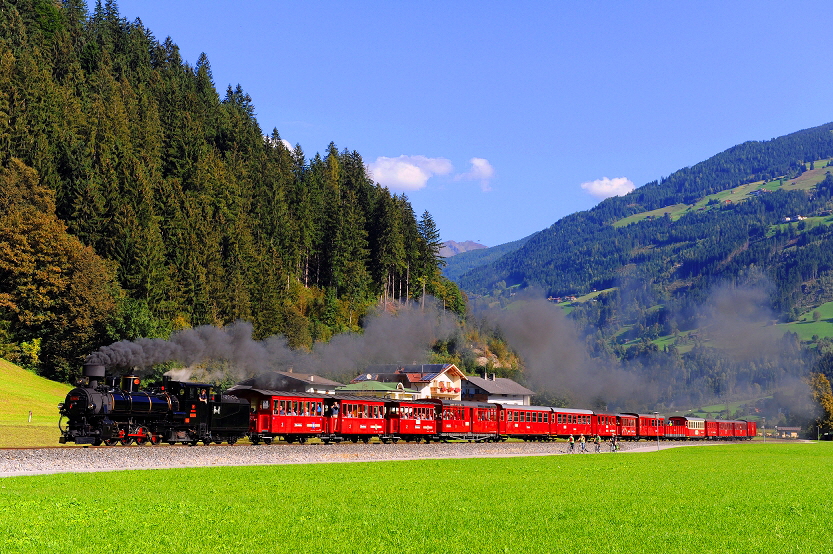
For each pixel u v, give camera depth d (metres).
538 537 20.89
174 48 182.75
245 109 195.38
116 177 102.56
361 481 33.97
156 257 96.00
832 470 49.22
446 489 31.62
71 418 42.41
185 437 48.12
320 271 152.00
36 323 83.44
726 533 22.02
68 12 153.75
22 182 93.44
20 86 105.44
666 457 63.66
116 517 21.97
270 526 21.50
